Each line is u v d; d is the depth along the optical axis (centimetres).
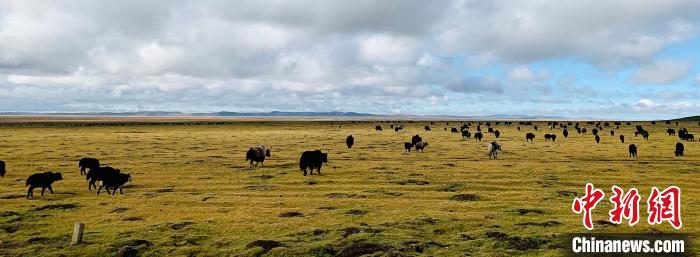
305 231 1988
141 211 2450
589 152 5916
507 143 7600
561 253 1664
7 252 1714
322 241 1825
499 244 1761
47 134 10075
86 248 1748
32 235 1966
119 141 7769
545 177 3706
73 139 8206
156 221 2220
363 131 12281
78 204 2617
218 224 2148
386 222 2150
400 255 1625
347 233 1947
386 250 1683
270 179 3647
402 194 2978
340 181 3538
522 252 1678
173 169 4219
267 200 2775
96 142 7488
